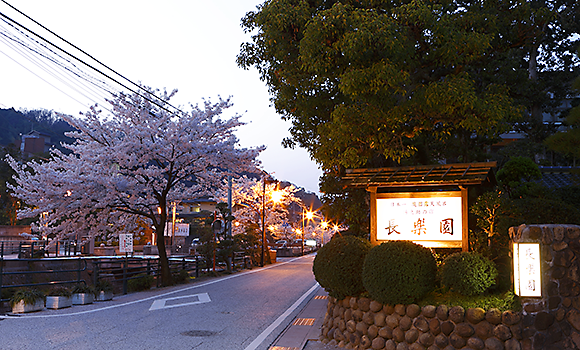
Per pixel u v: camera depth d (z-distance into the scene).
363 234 13.31
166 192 22.22
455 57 9.82
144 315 12.03
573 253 6.81
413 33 10.02
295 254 58.41
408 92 10.35
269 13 10.76
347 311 8.41
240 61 13.55
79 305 14.10
